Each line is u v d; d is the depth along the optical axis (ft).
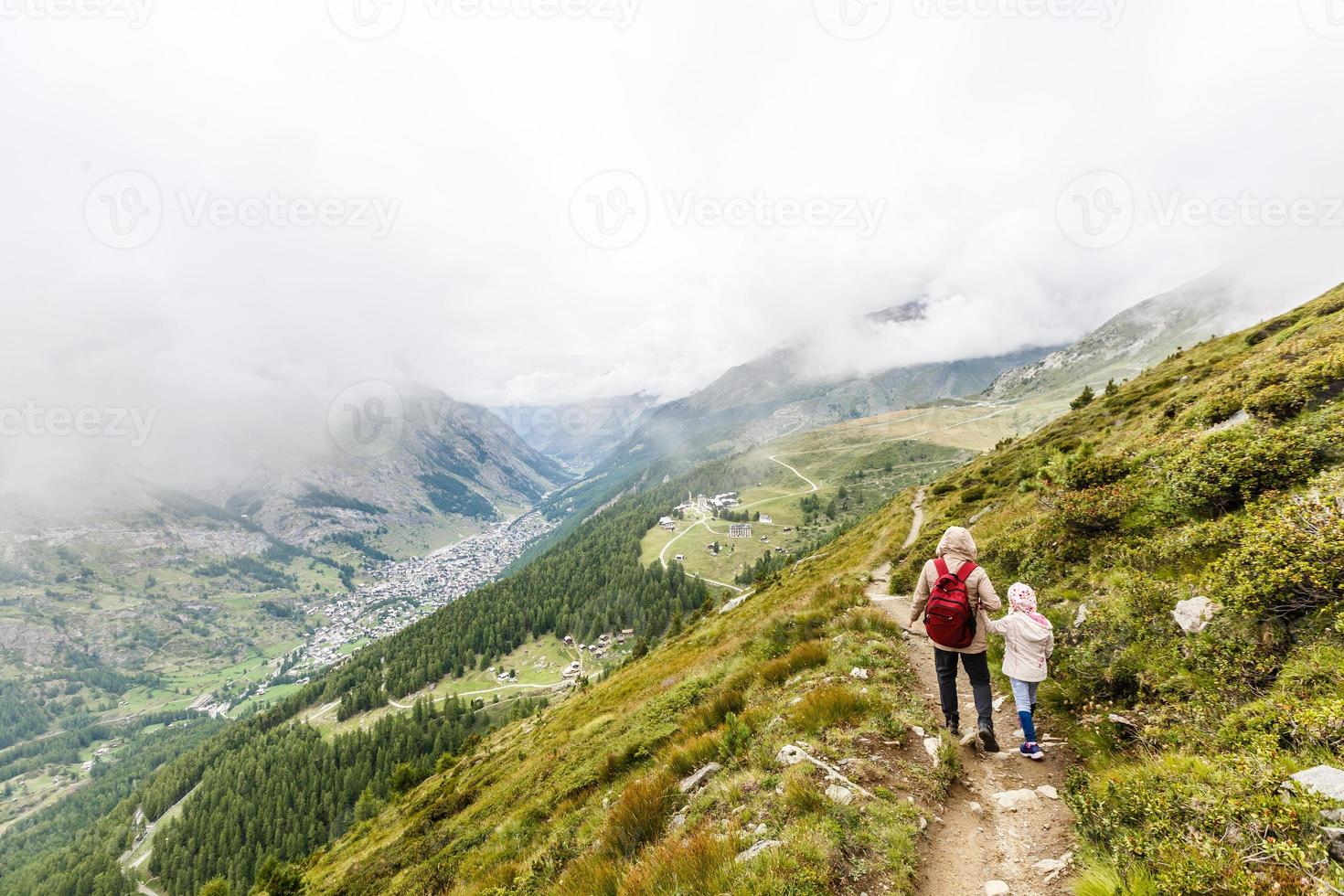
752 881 16.52
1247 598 21.36
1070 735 24.62
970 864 17.98
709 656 70.54
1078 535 41.19
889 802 20.57
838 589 72.49
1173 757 18.07
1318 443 28.78
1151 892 13.79
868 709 27.91
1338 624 18.29
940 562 27.25
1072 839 18.11
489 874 42.98
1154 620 25.91
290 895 109.09
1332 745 15.42
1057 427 190.08
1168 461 39.68
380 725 421.59
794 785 20.99
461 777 130.11
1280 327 126.93
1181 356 203.82
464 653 544.62
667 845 21.15
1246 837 13.70
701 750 31.35
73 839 448.65
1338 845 12.19
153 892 338.54
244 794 384.06
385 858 83.56
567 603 597.93
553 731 104.17
